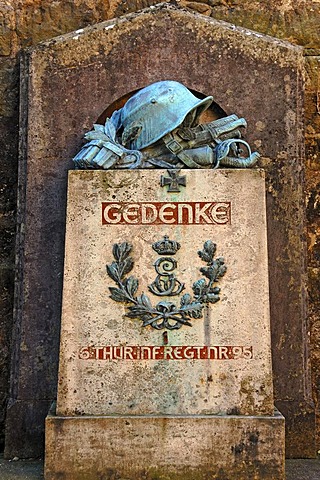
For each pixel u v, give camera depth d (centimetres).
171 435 337
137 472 336
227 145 366
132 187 356
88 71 414
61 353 346
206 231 354
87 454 336
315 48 452
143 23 419
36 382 394
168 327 347
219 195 356
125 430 337
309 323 417
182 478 335
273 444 337
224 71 416
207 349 347
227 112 414
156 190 356
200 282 350
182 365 346
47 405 393
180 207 355
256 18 453
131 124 373
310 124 443
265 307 349
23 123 413
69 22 446
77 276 351
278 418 338
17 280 405
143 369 346
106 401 343
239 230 354
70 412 342
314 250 431
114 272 350
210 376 345
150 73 416
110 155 361
